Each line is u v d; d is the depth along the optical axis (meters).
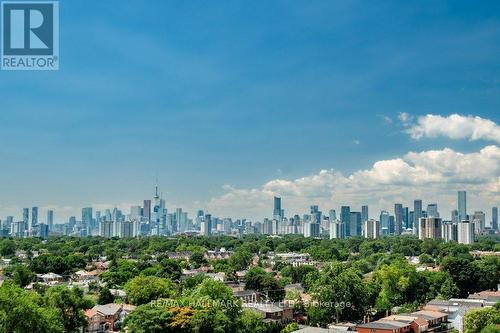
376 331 158.62
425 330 168.62
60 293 150.38
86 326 158.38
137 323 139.00
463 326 169.00
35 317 119.44
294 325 166.25
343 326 173.00
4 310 115.88
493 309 161.25
